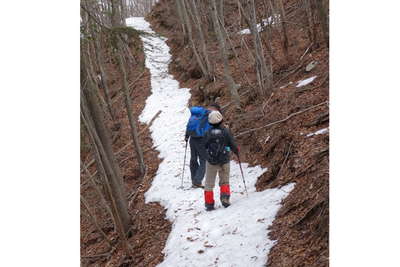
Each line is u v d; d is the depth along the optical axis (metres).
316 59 9.61
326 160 5.23
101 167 5.88
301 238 4.22
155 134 11.52
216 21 9.86
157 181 8.41
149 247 6.05
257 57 9.48
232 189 6.78
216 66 13.96
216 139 5.91
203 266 4.59
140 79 17.11
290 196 5.25
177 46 19.81
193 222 5.82
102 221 7.94
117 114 14.45
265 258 4.25
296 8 13.92
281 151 6.80
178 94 14.62
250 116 9.14
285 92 8.88
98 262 6.59
